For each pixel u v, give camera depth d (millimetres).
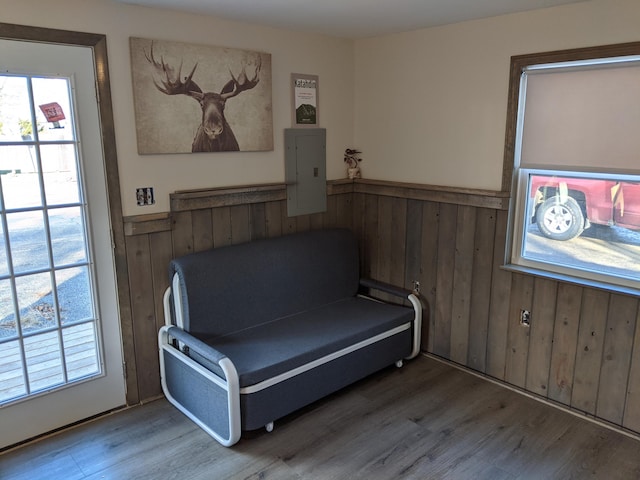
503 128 3041
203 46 2947
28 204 2455
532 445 2641
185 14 2859
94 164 2637
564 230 2939
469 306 3391
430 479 2379
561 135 2822
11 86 2336
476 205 3205
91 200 2652
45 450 2576
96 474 2406
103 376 2855
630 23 2475
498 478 2387
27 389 2596
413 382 3301
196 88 2955
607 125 2635
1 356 2484
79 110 2545
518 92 2939
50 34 2404
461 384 3277
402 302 3797
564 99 2779
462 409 2980
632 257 2691
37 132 2436
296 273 3377
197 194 3012
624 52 2496
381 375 3398
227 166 3207
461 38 3156
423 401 3068
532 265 3104
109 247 2758
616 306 2701
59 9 2422
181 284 2857
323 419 2871
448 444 2645
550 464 2490
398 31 3443
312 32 3475
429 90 3395
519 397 3119
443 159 3396
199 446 2619
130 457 2533
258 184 3381
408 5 2721
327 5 2713
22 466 2455
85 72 2545
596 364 2832
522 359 3166
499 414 2930
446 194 3363
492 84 3053
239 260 3094
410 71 3488
